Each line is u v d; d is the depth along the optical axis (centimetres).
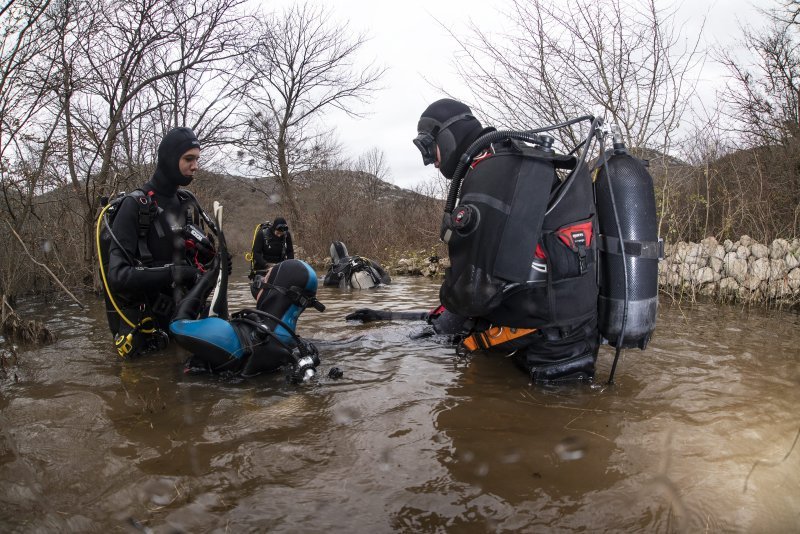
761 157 756
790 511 154
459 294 256
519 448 198
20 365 310
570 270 252
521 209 242
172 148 333
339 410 237
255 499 162
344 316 470
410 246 1278
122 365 311
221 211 303
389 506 159
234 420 225
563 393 257
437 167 297
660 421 220
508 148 258
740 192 644
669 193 627
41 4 450
